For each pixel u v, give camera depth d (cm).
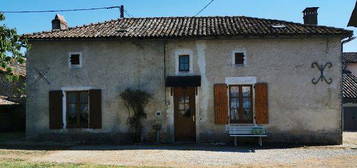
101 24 1783
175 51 1550
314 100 1503
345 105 2441
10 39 888
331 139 1493
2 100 2059
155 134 1545
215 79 1529
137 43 1566
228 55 1530
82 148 1388
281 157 1178
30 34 1587
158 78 1552
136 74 1561
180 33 1533
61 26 1869
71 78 1580
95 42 1578
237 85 1530
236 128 1503
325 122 1498
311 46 1511
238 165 1041
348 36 1481
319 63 1505
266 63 1516
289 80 1509
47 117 1585
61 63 1585
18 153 1270
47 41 1573
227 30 1555
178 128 1551
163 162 1085
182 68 1551
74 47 1584
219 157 1172
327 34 1469
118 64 1569
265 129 1500
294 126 1504
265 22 1697
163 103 1546
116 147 1409
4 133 1992
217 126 1517
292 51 1514
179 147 1402
